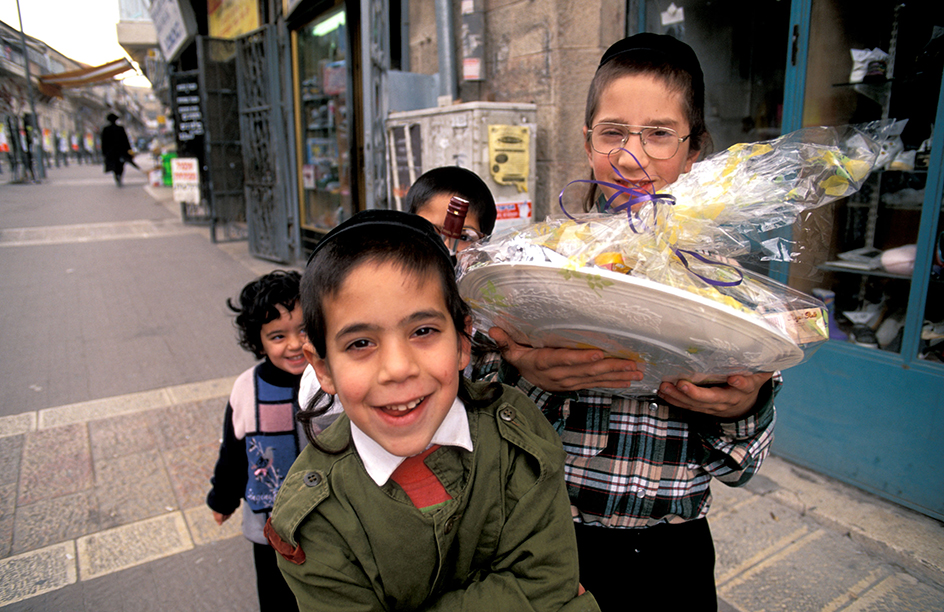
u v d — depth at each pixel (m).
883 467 2.55
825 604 2.11
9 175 22.84
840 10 2.58
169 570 2.41
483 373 1.27
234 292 6.39
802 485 2.71
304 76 6.95
